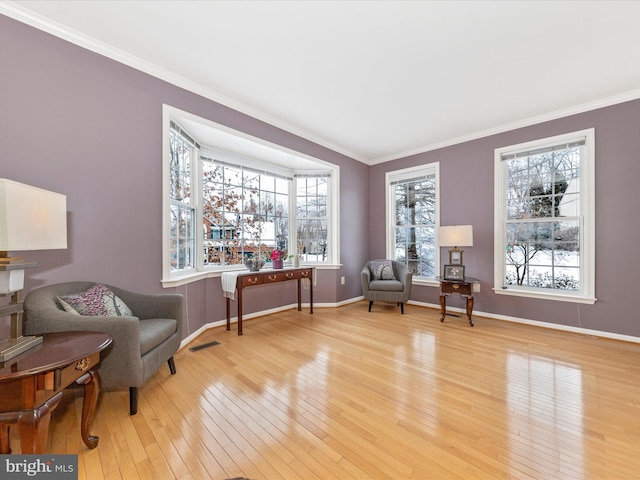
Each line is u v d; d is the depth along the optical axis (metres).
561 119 3.15
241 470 1.23
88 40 2.03
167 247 2.49
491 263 3.65
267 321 3.54
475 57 2.23
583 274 3.05
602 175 2.91
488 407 1.69
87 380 1.32
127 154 2.24
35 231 1.25
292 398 1.79
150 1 1.71
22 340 1.22
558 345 2.70
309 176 4.42
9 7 1.73
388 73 2.45
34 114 1.82
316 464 1.26
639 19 1.83
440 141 4.08
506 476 1.19
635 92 2.71
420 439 1.42
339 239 4.40
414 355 2.47
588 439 1.41
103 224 2.10
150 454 1.32
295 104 3.02
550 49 2.13
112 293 1.93
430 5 1.72
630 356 2.43
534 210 3.40
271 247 4.08
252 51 2.18
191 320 2.84
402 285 3.86
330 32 1.96
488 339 2.87
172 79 2.49
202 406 1.70
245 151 3.54
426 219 4.37
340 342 2.79
